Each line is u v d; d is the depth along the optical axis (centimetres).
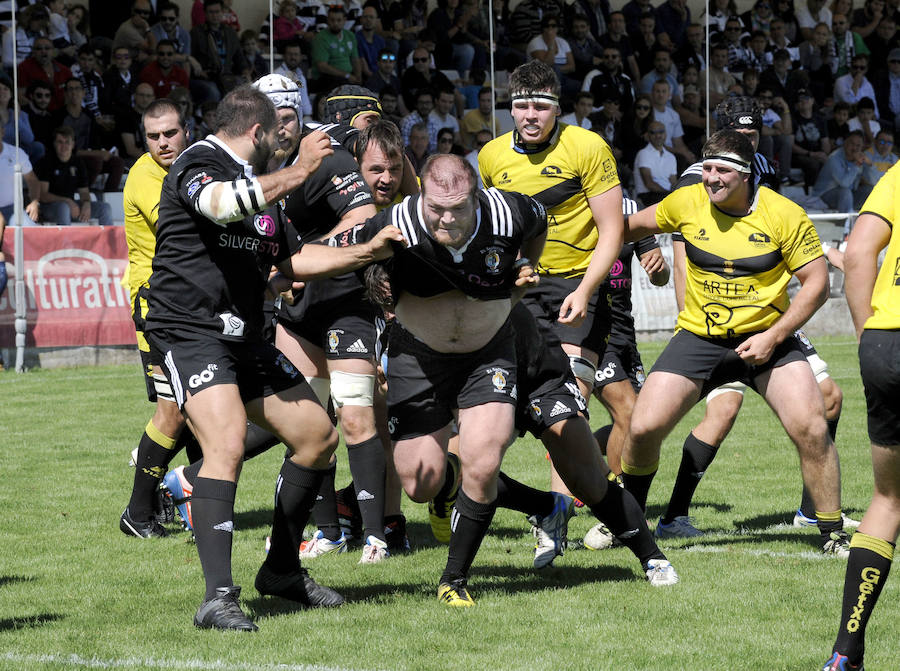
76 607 1642
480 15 6944
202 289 1530
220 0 6147
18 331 4659
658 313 5638
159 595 1716
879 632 1495
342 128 2097
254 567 1898
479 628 1505
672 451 3183
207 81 6009
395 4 6862
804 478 1981
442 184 1449
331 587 1759
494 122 5881
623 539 1753
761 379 1964
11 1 5628
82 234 4816
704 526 2244
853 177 6775
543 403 1694
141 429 3478
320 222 2009
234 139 1543
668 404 1927
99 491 2616
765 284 1916
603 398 2377
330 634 1476
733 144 1862
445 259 1503
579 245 2112
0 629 1519
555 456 1706
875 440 1304
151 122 2119
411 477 1648
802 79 7038
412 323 1592
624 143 6444
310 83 6284
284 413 1573
